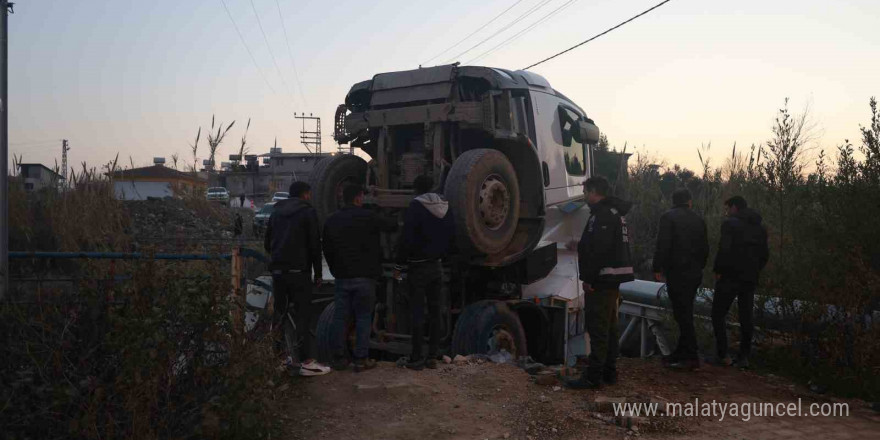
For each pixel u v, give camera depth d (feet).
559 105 27.84
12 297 14.64
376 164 24.93
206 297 14.07
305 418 15.53
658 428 15.17
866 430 15.21
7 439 12.34
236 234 43.29
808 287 19.95
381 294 23.50
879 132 19.79
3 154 16.12
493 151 21.66
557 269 26.73
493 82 23.21
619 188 48.08
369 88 25.49
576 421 15.49
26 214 35.65
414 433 14.73
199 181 50.49
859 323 18.65
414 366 19.42
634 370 20.27
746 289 20.08
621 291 28.22
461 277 23.43
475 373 19.04
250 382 13.70
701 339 23.58
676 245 19.71
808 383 18.98
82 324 13.74
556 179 26.71
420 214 19.26
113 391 12.91
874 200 19.33
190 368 13.92
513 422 15.48
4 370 13.29
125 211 38.99
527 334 25.68
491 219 21.25
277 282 19.02
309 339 22.53
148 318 13.03
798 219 21.18
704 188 36.58
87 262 15.08
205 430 12.94
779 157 22.15
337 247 19.25
